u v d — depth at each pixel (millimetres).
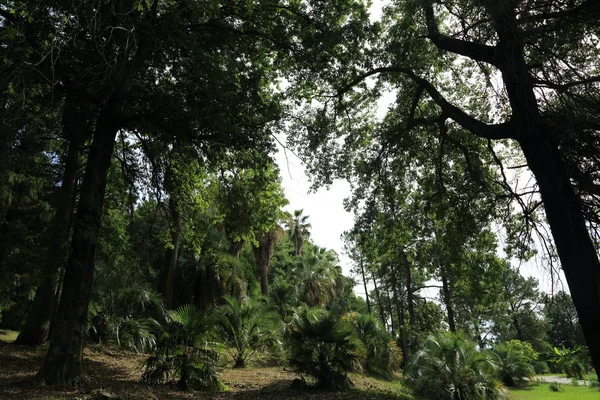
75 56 8875
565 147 7117
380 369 22953
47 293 15055
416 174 14148
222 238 28250
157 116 10445
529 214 8938
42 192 14320
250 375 15328
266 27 11844
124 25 8648
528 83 7434
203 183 15859
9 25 7496
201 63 10031
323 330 12602
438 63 12773
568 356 39125
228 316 17688
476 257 13742
